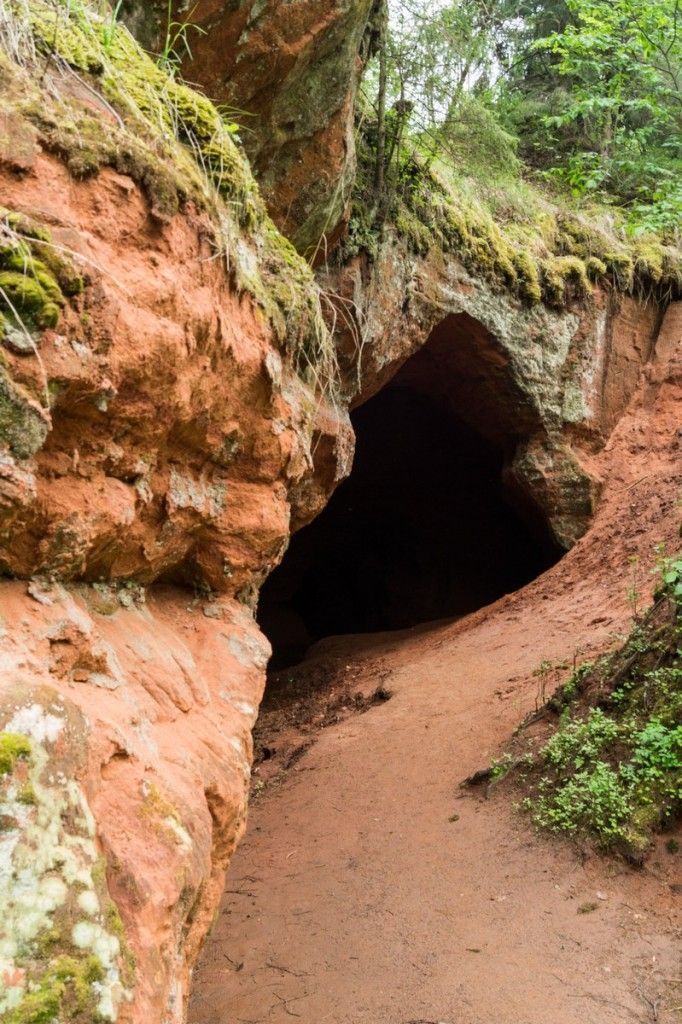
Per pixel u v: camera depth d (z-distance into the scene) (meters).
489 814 6.04
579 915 4.79
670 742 5.50
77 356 2.29
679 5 8.23
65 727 1.93
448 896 5.22
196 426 3.29
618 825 5.30
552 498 11.87
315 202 6.38
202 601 3.87
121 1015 1.72
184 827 2.43
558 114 13.55
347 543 16.97
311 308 4.38
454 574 15.73
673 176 11.00
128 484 2.92
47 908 1.68
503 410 11.95
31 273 2.16
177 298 2.78
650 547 9.81
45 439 2.25
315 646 13.68
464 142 10.27
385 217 8.71
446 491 15.17
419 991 4.35
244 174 3.71
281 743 9.20
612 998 4.12
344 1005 4.32
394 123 8.69
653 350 12.62
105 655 2.58
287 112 5.68
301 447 4.13
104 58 2.98
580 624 8.87
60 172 2.46
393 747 7.70
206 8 4.80
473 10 8.73
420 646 11.20
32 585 2.41
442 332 11.02
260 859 6.27
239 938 5.18
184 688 3.14
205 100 3.63
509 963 4.46
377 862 5.82
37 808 1.76
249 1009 4.40
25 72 2.50
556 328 11.70
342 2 5.28
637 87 10.27
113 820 2.13
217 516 3.69
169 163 2.98
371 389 9.77
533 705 7.30
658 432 12.00
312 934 5.08
